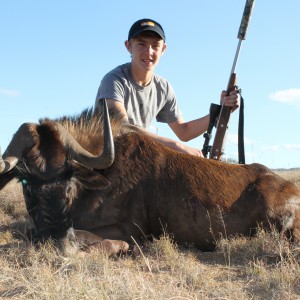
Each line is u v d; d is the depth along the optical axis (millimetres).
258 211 2061
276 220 2051
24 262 1709
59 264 1658
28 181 1885
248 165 2215
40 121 2014
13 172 1960
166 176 2078
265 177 2146
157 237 2119
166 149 2162
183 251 2021
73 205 1955
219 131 2342
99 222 2010
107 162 1855
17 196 3430
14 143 1898
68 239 1849
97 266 1617
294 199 2094
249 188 2102
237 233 2066
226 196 2072
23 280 1463
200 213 2053
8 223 2805
